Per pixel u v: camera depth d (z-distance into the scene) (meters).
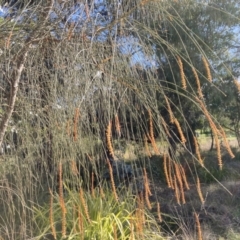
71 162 1.81
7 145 2.13
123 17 1.49
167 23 2.21
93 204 3.26
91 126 1.91
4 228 2.38
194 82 5.08
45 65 1.87
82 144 1.95
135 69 1.71
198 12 4.82
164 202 4.80
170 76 4.59
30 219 2.79
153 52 1.74
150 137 1.65
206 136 7.91
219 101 6.32
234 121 7.53
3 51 1.70
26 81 1.90
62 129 1.78
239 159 7.61
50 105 1.82
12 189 2.33
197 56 4.75
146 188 1.81
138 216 2.32
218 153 1.40
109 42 1.69
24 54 1.63
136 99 1.77
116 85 1.75
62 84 1.78
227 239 4.18
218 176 6.26
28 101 1.87
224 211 4.80
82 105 1.71
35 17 1.71
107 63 1.68
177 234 4.20
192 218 4.45
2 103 1.88
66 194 3.25
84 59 1.59
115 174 3.87
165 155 1.67
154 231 3.66
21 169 2.18
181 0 1.88
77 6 1.63
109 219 3.28
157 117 1.73
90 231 3.08
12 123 2.04
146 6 1.67
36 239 2.80
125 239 3.13
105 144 1.99
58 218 3.10
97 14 1.56
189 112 5.78
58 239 2.98
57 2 1.60
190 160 6.00
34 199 3.04
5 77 1.75
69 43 1.64
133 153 1.98
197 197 5.18
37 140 2.04
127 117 1.98
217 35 5.37
